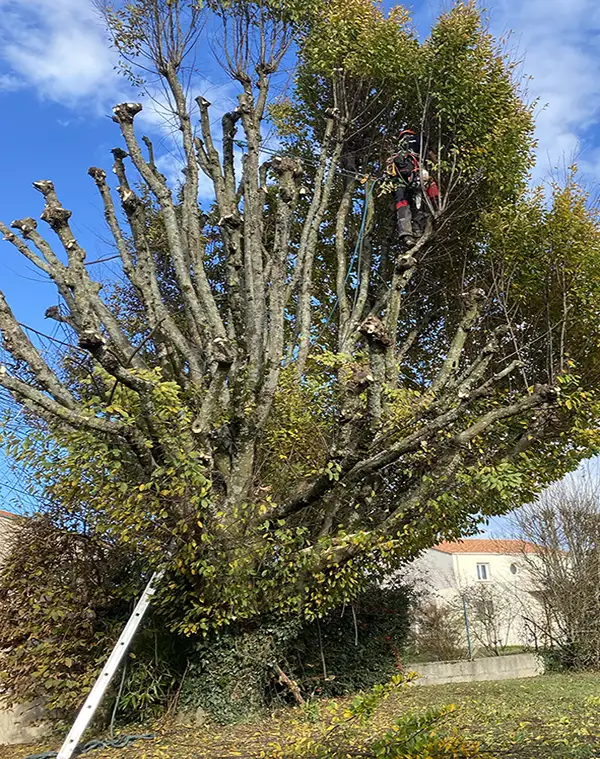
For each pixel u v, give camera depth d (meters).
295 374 11.06
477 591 20.72
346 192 13.69
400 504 10.91
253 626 10.10
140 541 9.30
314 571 9.98
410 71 12.95
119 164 11.96
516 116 13.59
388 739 5.55
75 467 9.10
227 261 10.91
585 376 12.82
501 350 13.61
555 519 18.17
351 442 9.23
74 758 8.01
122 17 11.70
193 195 11.59
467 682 14.58
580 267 12.29
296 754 6.51
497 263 13.18
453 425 11.24
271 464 10.44
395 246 14.20
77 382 11.17
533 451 11.95
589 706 9.95
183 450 8.83
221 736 8.73
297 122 14.50
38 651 9.95
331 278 14.81
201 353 11.05
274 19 12.12
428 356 14.84
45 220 9.66
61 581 10.57
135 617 9.07
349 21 12.95
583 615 17.19
